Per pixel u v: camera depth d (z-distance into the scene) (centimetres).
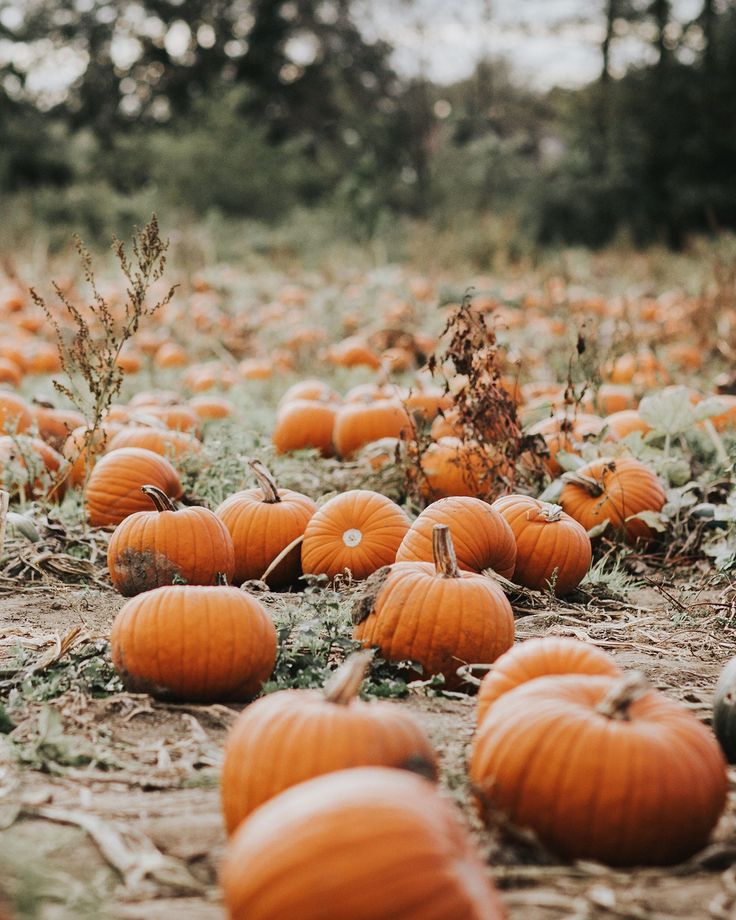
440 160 3900
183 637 410
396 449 715
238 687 418
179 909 266
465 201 3634
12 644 481
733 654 505
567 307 1428
